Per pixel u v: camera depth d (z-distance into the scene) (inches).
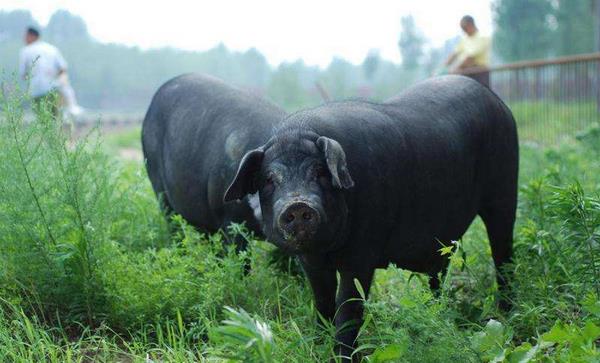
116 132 1350.9
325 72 2534.5
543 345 203.3
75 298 265.7
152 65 3058.6
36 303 269.9
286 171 212.5
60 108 295.6
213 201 298.8
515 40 2370.8
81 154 276.4
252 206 265.0
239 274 269.1
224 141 294.0
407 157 242.4
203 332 247.1
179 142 317.1
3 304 268.8
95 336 247.0
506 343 210.2
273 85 1961.1
